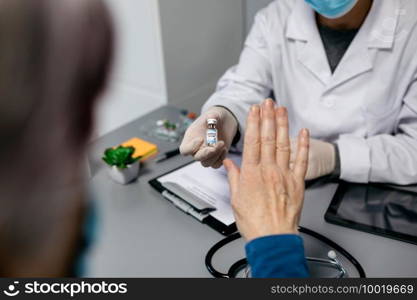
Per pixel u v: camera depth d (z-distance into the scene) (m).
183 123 1.09
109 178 0.87
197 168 0.90
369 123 0.96
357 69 0.94
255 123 0.50
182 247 0.68
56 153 0.16
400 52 0.92
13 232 0.17
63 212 0.18
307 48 0.99
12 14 0.14
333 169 0.85
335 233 0.70
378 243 0.67
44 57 0.14
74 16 0.14
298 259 0.42
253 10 1.84
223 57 1.82
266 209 0.45
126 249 0.68
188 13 1.55
